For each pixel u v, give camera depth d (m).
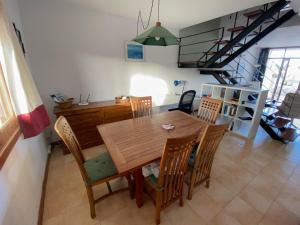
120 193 1.80
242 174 2.14
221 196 1.78
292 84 6.33
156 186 1.33
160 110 4.24
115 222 1.47
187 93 3.33
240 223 1.48
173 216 1.53
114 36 3.13
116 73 3.34
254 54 6.63
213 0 2.36
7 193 1.03
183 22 3.47
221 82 4.09
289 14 2.87
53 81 2.74
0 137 1.05
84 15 2.76
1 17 1.28
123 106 2.98
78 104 2.90
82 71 2.96
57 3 2.50
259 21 2.76
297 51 5.97
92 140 2.82
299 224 1.48
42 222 1.47
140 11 2.83
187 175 1.69
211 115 2.39
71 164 2.35
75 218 1.51
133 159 1.28
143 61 3.62
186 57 4.54
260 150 2.77
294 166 2.33
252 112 3.34
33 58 2.50
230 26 4.79
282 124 3.20
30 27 2.39
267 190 1.87
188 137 1.16
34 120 1.55
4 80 1.35
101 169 1.53
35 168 1.72
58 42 2.64
